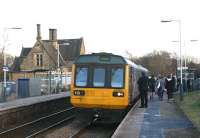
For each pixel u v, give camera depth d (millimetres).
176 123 19109
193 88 50656
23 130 20359
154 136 15297
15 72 74562
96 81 20312
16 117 23516
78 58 20750
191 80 50156
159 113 23609
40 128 21375
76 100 20406
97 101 20172
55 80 51531
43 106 28625
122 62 20375
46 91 46281
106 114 20344
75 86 20484
